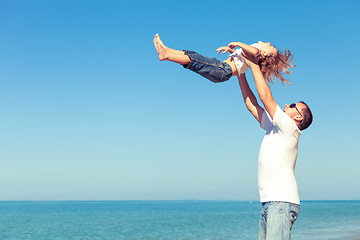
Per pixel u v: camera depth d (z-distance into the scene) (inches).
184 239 753.0
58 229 1087.0
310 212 2155.5
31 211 2891.2
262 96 114.7
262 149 120.6
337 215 1732.3
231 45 120.9
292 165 117.4
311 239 685.3
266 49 118.3
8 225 1261.1
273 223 109.9
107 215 2044.8
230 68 122.5
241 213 2178.9
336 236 736.3
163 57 112.4
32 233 973.8
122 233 930.7
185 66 117.3
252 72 118.9
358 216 1609.3
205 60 117.6
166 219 1544.0
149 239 779.4
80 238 845.2
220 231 920.3
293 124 114.1
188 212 2436.0
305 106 123.8
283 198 111.0
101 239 807.7
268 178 115.0
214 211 2618.1
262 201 116.5
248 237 773.9
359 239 677.9
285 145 115.4
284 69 123.2
